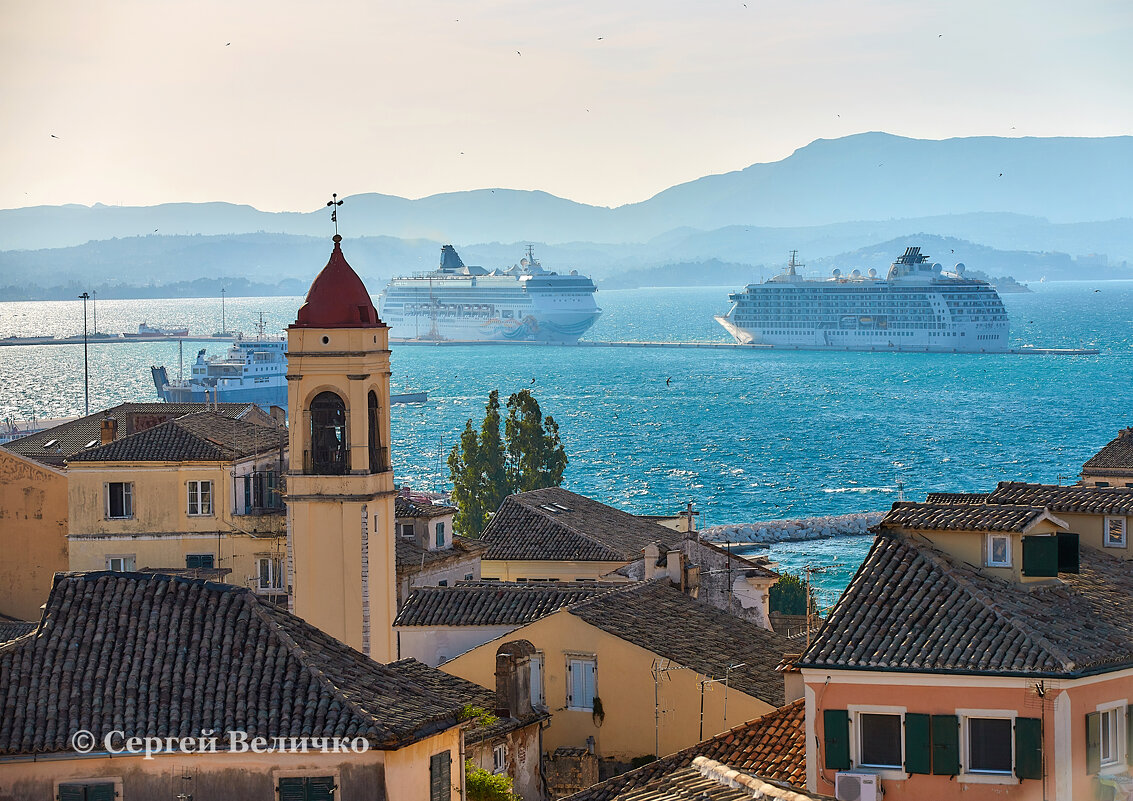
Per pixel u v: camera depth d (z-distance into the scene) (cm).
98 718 4700
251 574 11225
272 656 4916
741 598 10512
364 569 9806
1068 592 5359
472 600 8369
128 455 11288
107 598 5119
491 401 19275
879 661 4862
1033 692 4712
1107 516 6450
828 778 4884
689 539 11531
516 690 6825
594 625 7225
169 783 4612
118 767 4619
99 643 4950
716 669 7206
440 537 11462
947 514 5450
